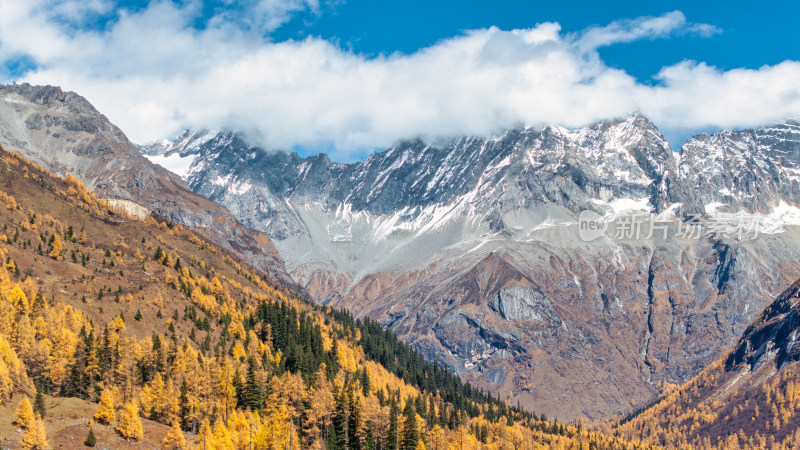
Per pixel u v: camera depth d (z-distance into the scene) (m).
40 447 183.25
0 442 179.88
